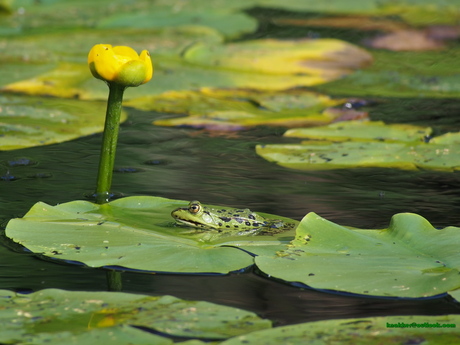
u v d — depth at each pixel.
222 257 5.29
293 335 3.90
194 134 11.05
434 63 17.02
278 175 8.88
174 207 6.84
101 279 5.12
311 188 8.29
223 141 10.68
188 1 23.75
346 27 20.72
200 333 3.96
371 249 5.39
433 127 11.46
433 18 21.47
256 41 18.00
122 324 4.00
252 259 5.28
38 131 9.88
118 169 8.95
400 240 5.55
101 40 17.41
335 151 9.73
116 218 6.32
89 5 23.16
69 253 5.30
